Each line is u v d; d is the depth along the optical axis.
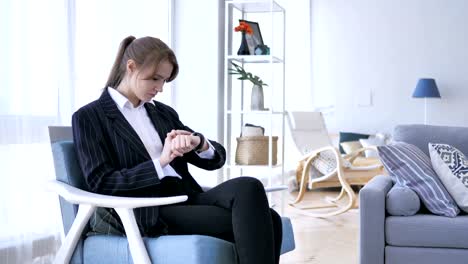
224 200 1.84
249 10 4.74
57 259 1.97
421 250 2.55
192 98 4.49
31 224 2.76
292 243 2.18
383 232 2.59
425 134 3.12
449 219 2.55
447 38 6.87
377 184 2.77
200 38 4.46
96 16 3.31
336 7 7.11
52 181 1.97
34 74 2.79
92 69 3.27
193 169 4.45
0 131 2.60
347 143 6.38
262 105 4.49
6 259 2.62
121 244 1.89
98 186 1.87
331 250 3.56
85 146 1.90
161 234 1.89
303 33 7.06
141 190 1.95
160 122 2.17
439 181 2.70
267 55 4.40
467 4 6.82
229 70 4.57
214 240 1.77
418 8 6.93
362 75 7.07
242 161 4.44
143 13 3.93
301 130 5.59
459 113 6.86
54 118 2.90
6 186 2.63
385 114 7.02
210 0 4.43
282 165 4.60
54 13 2.91
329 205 5.23
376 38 7.03
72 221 2.01
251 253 1.76
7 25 2.62
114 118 1.98
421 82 6.61
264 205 1.82
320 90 7.15
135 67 1.98
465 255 2.51
